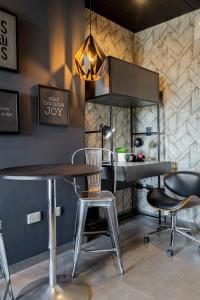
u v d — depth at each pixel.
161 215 3.17
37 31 2.06
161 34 3.21
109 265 2.01
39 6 2.07
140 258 2.13
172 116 3.13
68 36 2.31
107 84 2.56
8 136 1.87
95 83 2.69
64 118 2.24
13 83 1.90
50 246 1.61
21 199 1.95
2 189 1.84
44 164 2.00
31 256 2.02
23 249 1.96
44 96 2.08
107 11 2.91
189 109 2.96
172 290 1.67
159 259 2.12
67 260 2.10
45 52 2.12
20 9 1.94
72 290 1.65
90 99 2.80
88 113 2.98
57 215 2.21
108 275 1.85
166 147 3.21
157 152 3.30
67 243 2.29
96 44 2.31
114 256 2.17
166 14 2.98
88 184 2.35
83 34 2.46
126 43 3.40
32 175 1.27
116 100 2.89
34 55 2.04
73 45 2.35
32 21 2.02
